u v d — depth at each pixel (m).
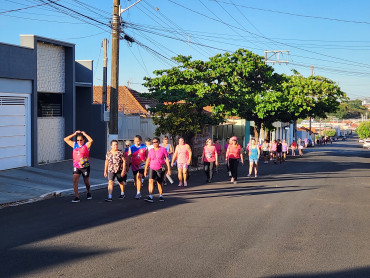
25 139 17.62
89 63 23.83
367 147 74.50
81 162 11.53
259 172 23.34
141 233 8.06
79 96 23.94
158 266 6.11
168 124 24.06
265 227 8.77
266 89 38.19
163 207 10.88
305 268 6.16
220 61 29.69
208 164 17.34
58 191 13.08
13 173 15.90
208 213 10.16
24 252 6.72
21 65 17.16
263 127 42.78
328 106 40.66
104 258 6.45
